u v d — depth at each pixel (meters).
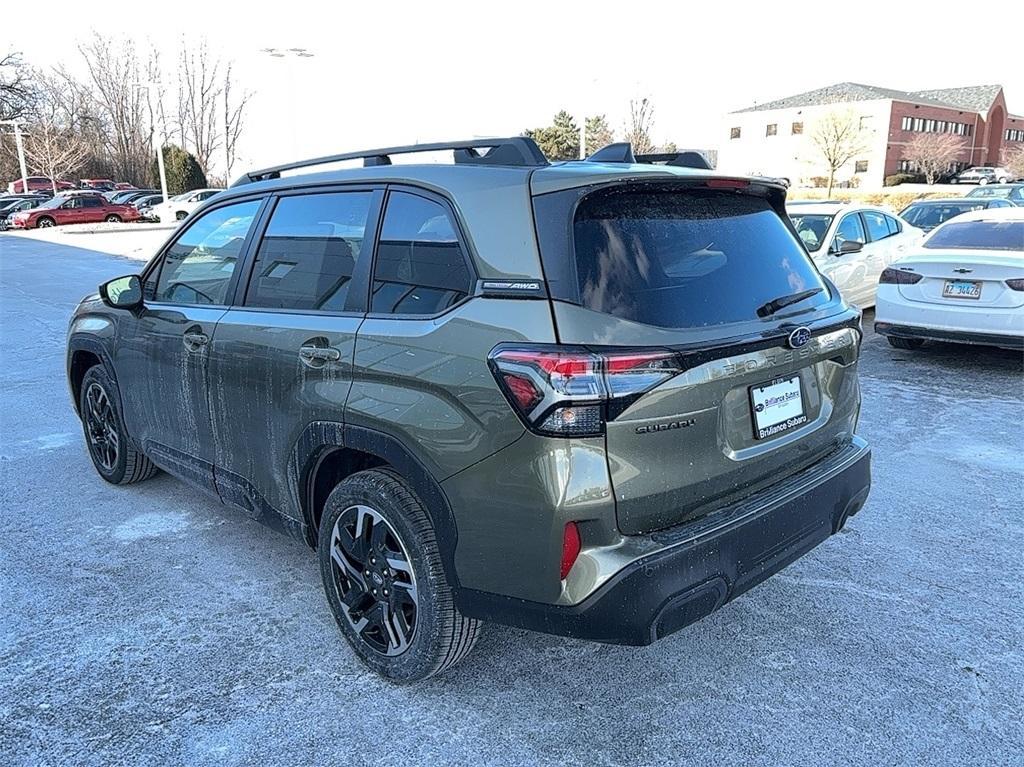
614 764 2.60
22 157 56.84
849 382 3.26
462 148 3.01
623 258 2.53
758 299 2.84
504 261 2.56
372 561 2.97
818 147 64.88
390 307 2.90
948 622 3.42
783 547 2.78
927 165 68.81
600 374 2.33
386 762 2.62
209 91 71.81
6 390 7.58
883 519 4.44
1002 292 7.33
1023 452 5.46
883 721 2.79
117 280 4.20
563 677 3.06
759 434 2.74
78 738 2.74
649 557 2.39
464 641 2.85
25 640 3.34
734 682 3.02
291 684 3.03
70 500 4.85
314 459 3.16
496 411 2.46
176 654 3.23
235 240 3.72
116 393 4.60
